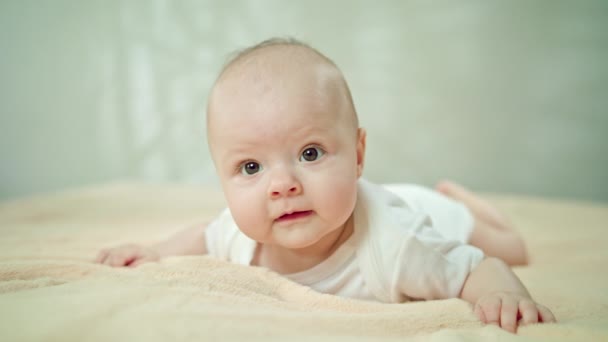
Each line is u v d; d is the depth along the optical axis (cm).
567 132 291
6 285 70
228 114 80
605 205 233
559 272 115
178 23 318
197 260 85
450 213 122
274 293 80
